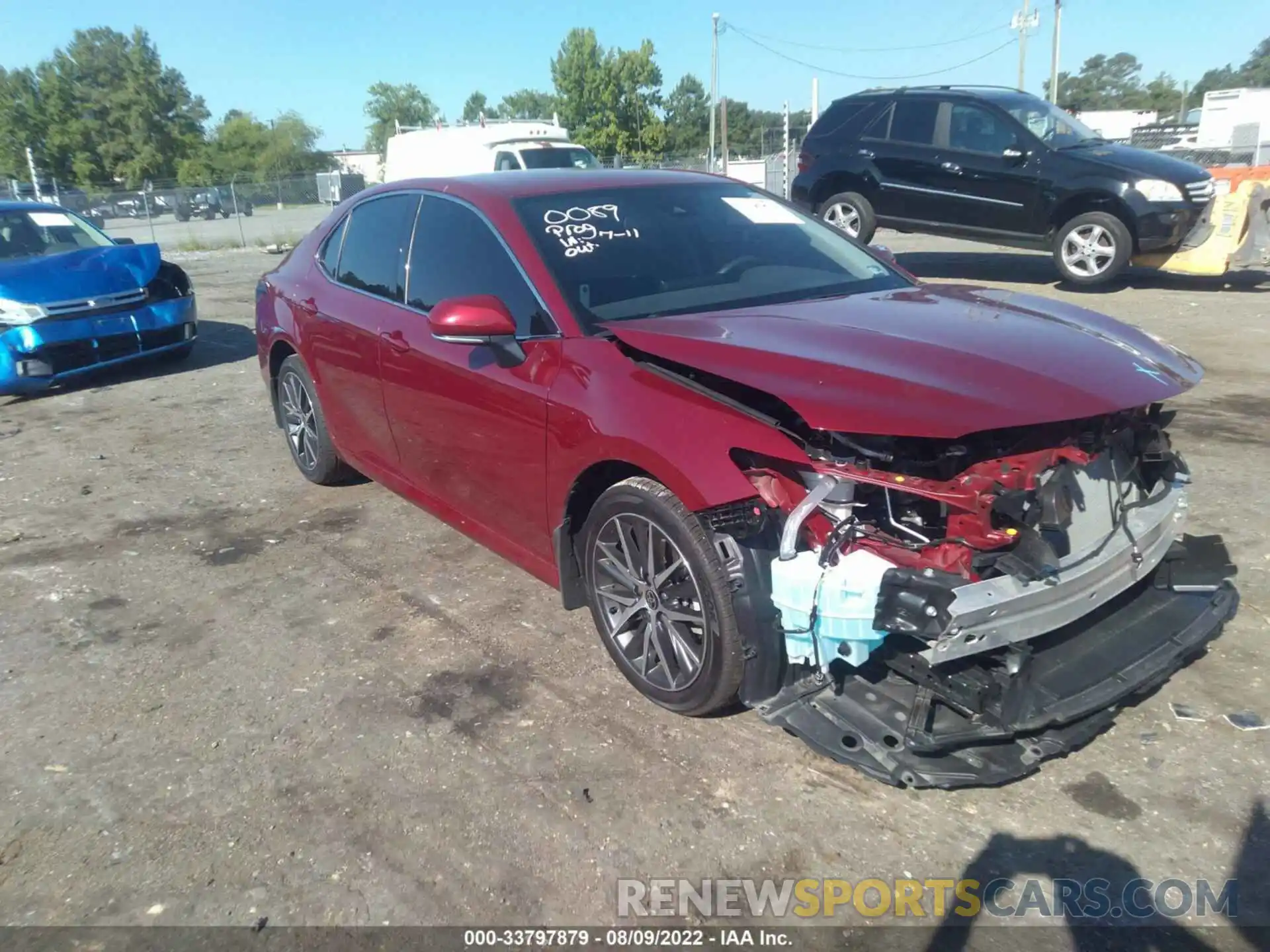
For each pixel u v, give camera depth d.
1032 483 2.53
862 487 2.66
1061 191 10.66
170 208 26.25
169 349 8.70
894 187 11.91
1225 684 3.21
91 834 2.71
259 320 5.44
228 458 6.10
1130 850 2.51
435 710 3.24
